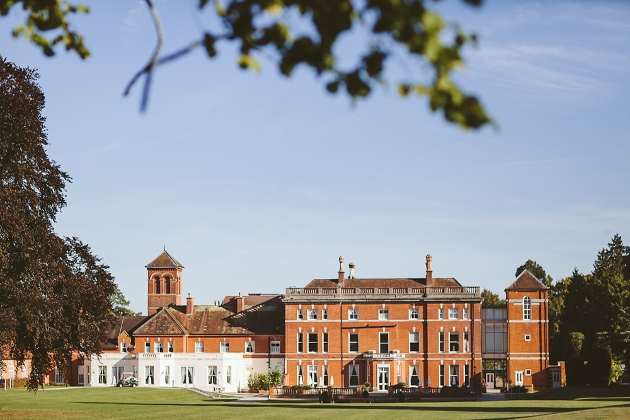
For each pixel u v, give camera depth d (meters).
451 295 106.44
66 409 62.03
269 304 115.62
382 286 110.94
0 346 49.09
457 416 55.44
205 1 8.59
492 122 7.29
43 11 11.17
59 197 51.50
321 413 60.19
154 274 120.88
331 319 108.31
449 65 7.21
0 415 54.12
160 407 66.69
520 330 106.69
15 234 46.47
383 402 79.88
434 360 105.94
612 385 108.50
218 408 66.25
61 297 50.25
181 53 8.93
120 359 109.25
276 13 8.14
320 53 8.14
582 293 123.56
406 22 7.23
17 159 48.66
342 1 7.76
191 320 115.12
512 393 91.56
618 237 153.50
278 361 110.56
